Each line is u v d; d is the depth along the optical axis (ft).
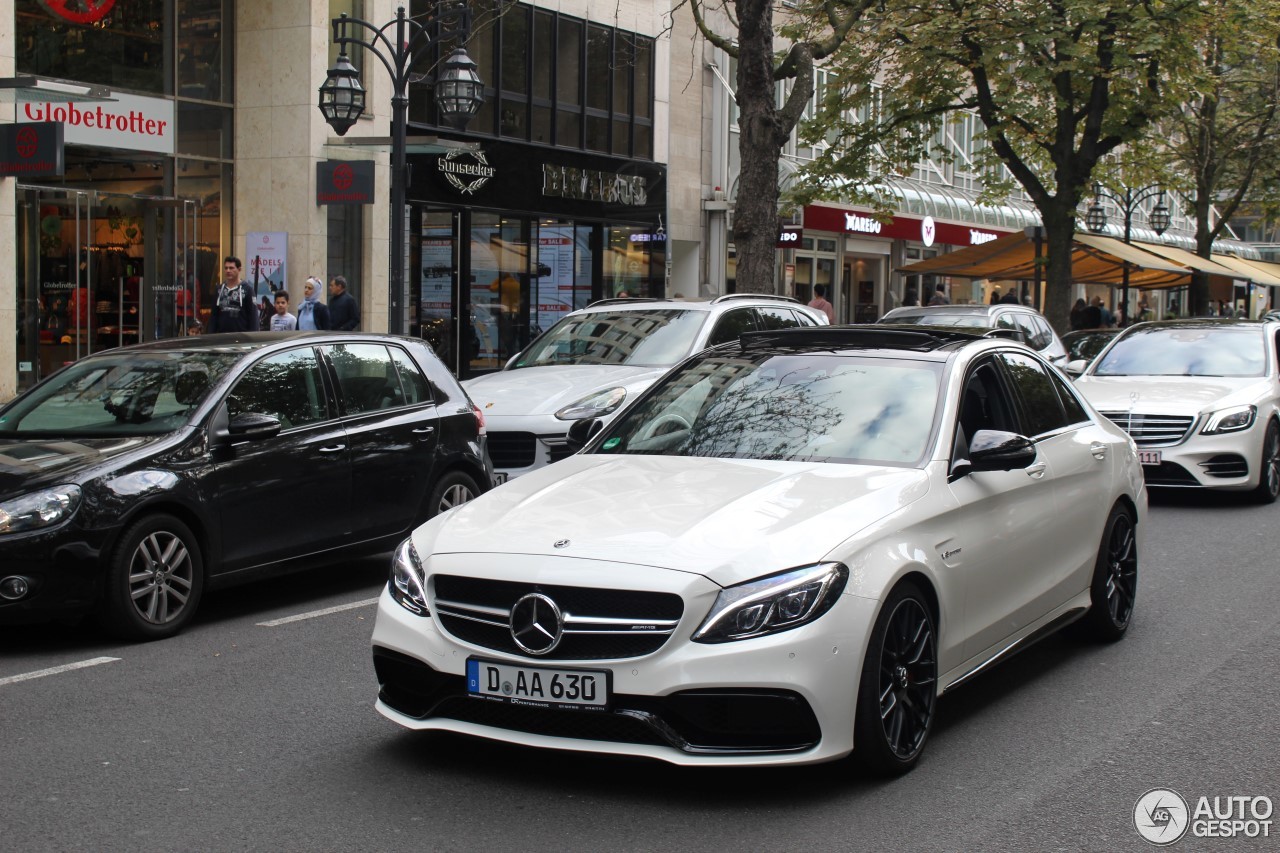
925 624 16.75
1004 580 19.21
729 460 18.62
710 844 14.26
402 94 49.70
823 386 19.97
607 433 20.70
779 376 20.53
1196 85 82.89
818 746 14.93
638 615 14.90
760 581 14.94
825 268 119.24
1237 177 123.34
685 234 101.81
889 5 83.46
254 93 68.95
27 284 58.59
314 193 68.39
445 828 14.71
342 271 71.82
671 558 15.07
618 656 14.90
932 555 16.90
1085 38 78.59
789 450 18.74
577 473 18.52
